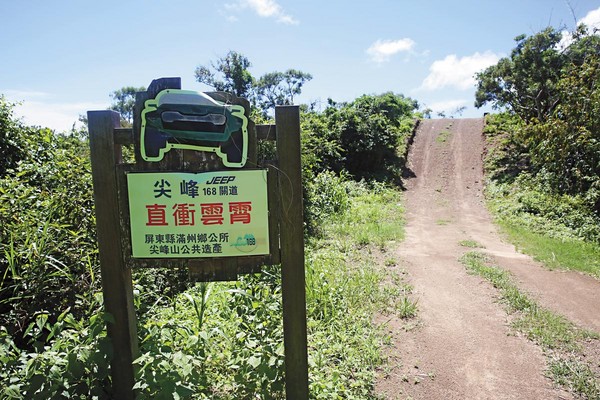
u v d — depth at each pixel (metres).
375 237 8.47
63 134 6.61
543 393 3.18
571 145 12.30
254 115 8.20
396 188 17.39
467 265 6.63
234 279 2.56
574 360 3.66
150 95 2.49
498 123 23.53
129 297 2.64
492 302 5.04
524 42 18.27
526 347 3.91
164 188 2.52
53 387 2.22
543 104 18.41
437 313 4.69
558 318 4.52
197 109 2.47
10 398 2.21
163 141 2.51
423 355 3.74
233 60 32.28
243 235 2.53
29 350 3.32
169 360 2.50
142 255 2.57
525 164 17.42
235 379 2.71
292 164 2.48
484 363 3.62
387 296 5.06
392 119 22.91
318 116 19.80
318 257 6.54
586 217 10.14
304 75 35.84
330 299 4.41
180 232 2.54
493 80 19.34
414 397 3.10
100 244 2.57
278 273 4.68
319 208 10.39
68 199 4.04
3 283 3.42
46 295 3.46
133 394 2.62
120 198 2.56
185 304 4.09
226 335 3.16
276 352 2.65
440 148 22.58
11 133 5.45
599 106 11.70
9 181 4.04
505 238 9.09
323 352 3.45
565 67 16.47
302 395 2.57
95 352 2.45
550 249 7.66
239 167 2.50
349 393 3.00
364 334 4.00
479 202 14.88
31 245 3.30
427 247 8.10
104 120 2.52
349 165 18.88
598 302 5.11
